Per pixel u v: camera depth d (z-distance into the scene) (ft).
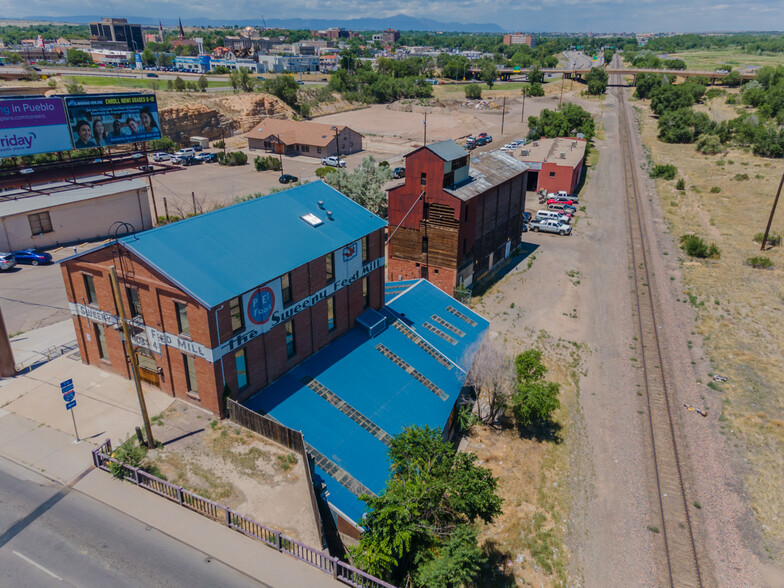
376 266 126.41
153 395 101.60
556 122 415.64
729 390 137.59
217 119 444.55
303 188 124.98
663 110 566.77
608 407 130.31
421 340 126.00
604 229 254.06
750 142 414.82
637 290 193.26
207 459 85.71
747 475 110.11
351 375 109.60
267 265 97.50
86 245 202.49
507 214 205.05
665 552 92.43
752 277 201.87
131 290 96.32
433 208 170.50
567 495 103.19
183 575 68.33
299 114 536.42
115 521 76.02
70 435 92.07
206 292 85.97
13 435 92.12
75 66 618.85
